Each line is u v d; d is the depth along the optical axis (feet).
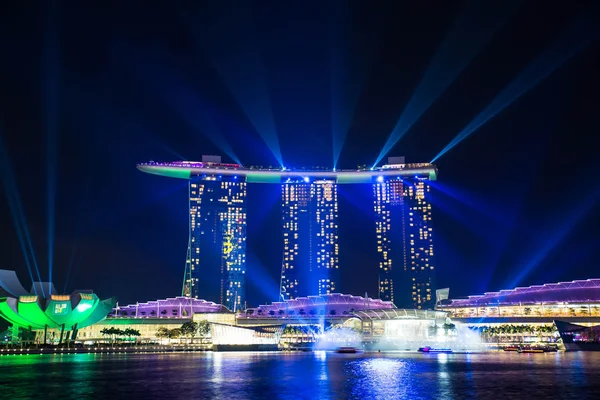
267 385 323.78
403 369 437.99
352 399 270.26
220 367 456.86
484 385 318.86
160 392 292.81
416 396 278.26
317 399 271.08
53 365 473.67
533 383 325.42
